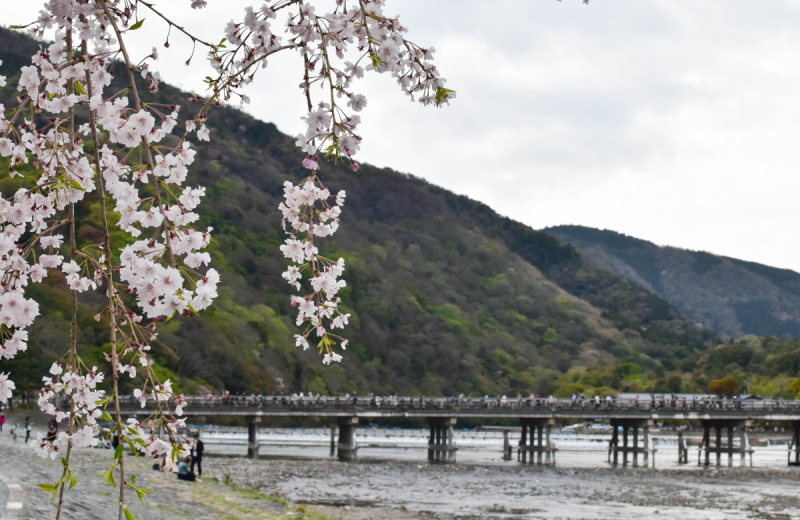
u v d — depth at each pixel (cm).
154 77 379
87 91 370
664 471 5050
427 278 16688
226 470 4078
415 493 3581
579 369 13325
